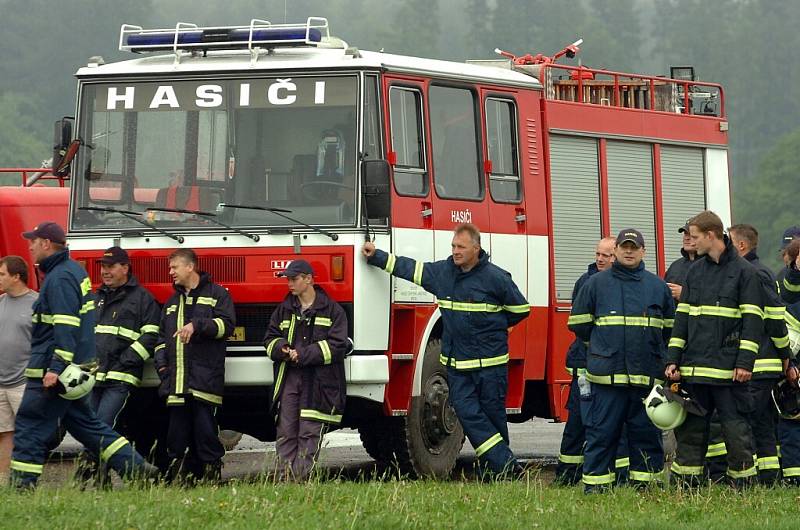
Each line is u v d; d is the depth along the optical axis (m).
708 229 23.88
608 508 21.58
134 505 19.75
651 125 34.00
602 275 24.48
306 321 25.28
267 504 19.94
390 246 26.42
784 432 26.03
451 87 28.41
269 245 26.05
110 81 27.30
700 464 24.28
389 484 22.98
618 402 24.33
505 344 25.98
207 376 25.45
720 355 23.89
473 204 28.62
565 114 31.52
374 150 26.33
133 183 26.94
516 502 21.70
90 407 24.55
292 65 26.56
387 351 26.23
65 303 23.42
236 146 26.58
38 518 19.02
